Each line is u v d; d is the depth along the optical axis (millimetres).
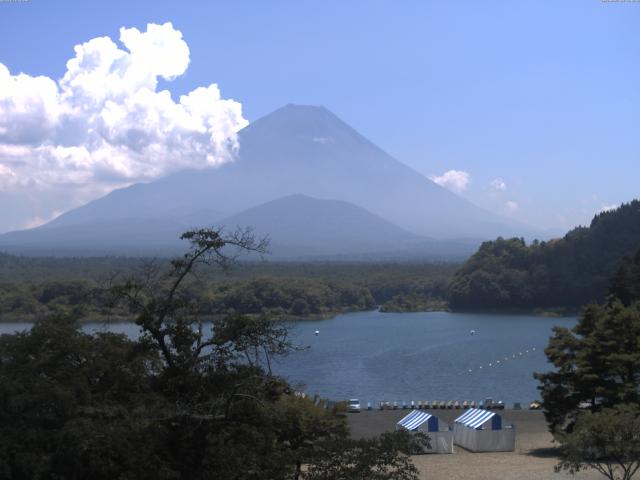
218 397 30188
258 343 31344
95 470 29625
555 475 50656
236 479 29656
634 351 60719
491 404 89312
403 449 28297
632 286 122312
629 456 40906
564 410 61938
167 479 28688
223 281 187500
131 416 30219
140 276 33062
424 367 130750
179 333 31516
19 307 165000
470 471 52750
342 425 43562
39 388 31312
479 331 187500
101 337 37250
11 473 29062
